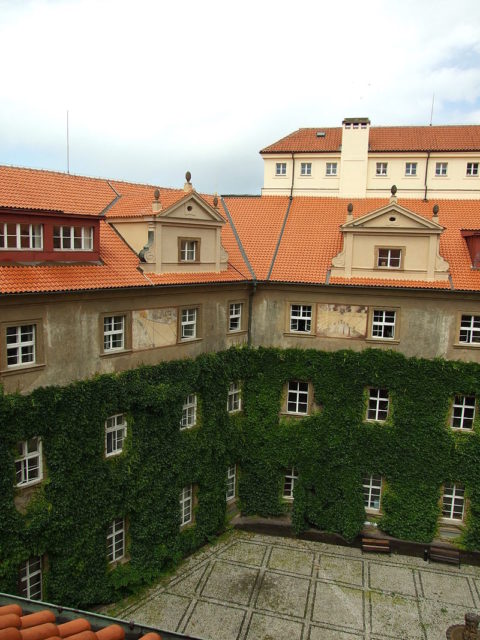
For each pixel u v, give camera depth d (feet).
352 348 100.48
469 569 95.04
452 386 94.99
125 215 90.58
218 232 98.84
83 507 77.97
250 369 105.40
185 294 92.32
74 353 75.97
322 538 102.89
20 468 71.41
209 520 100.58
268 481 106.01
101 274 80.23
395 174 125.59
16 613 41.06
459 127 131.44
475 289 92.07
